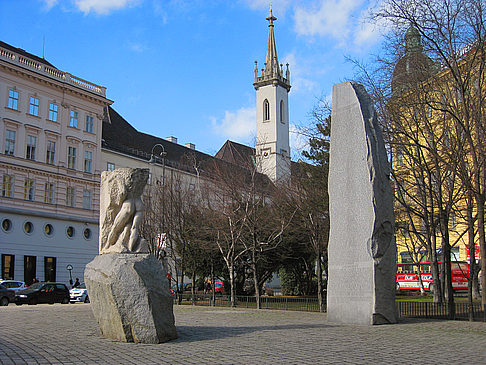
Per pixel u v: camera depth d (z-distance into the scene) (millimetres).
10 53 49281
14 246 47688
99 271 11328
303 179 29969
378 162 15664
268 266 35562
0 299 33438
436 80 20953
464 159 21750
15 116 49344
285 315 19703
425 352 9836
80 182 55031
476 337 12234
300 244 33469
